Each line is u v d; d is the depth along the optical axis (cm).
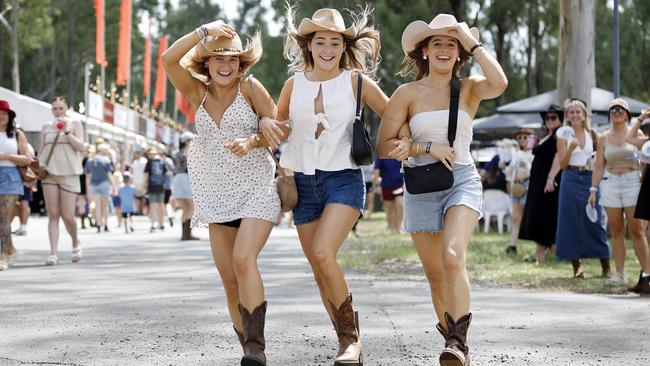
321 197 801
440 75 804
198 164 813
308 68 830
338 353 793
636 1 6241
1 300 1223
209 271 1633
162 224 3056
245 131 805
